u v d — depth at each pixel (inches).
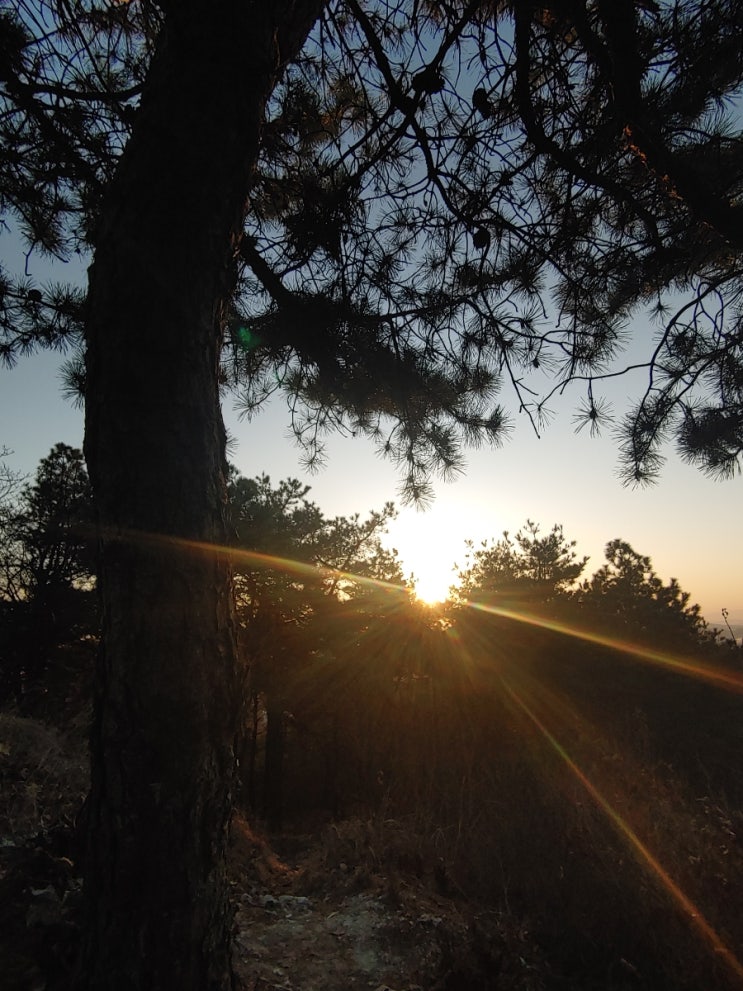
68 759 266.4
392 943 157.8
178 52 95.0
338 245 179.2
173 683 86.5
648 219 157.9
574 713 452.8
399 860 213.5
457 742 406.9
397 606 626.5
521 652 550.0
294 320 187.9
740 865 180.5
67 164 170.1
